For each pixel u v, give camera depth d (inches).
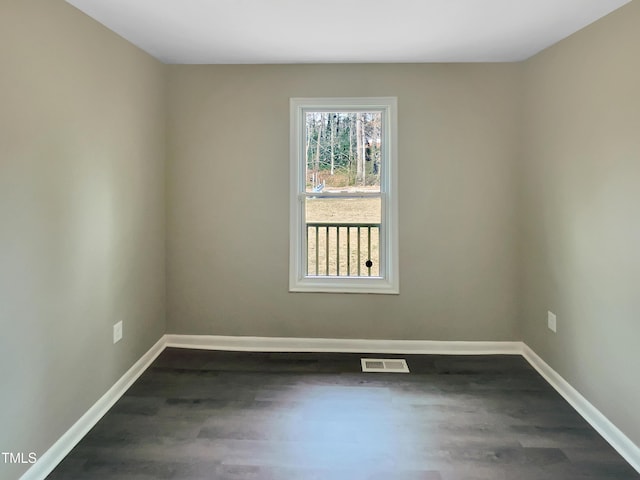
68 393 77.4
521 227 118.0
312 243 124.5
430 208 119.3
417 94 116.8
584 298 89.4
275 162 120.0
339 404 93.5
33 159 67.2
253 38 96.5
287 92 118.0
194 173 120.9
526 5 78.0
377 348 123.0
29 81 65.9
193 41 98.5
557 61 98.3
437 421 86.7
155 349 118.0
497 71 115.6
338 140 122.5
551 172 101.8
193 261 123.0
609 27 79.9
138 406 92.4
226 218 121.7
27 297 66.5
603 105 81.7
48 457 71.7
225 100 118.8
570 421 87.0
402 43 99.9
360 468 72.2
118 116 94.4
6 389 62.5
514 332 120.9
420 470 71.8
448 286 120.7
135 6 78.6
